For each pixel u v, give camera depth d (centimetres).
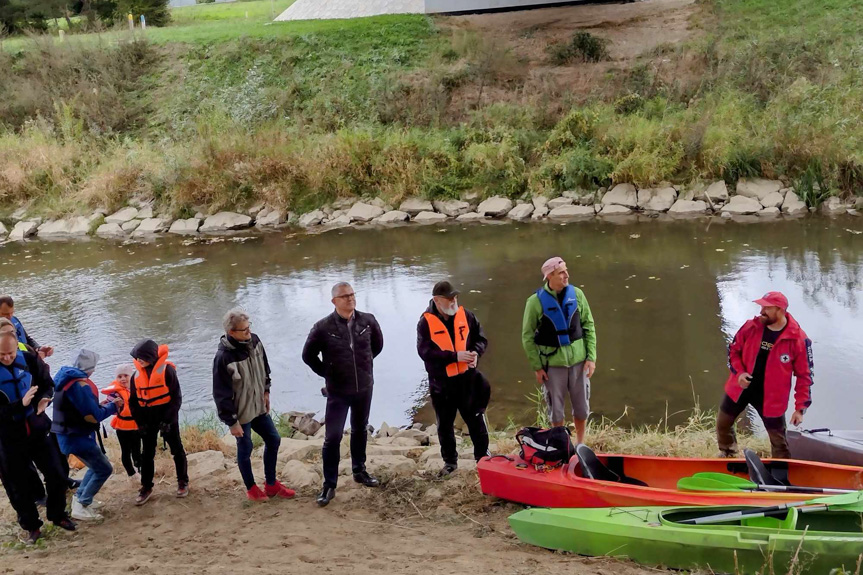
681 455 701
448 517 587
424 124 2417
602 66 2530
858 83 2058
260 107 2525
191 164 2208
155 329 1273
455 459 670
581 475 598
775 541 468
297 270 1599
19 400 552
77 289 1547
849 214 1758
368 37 2900
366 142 2203
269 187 2161
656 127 2042
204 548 539
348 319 621
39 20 3712
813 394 877
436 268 1545
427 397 969
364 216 2070
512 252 1633
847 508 491
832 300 1180
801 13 2512
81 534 583
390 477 672
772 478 557
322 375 627
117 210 2231
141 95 2816
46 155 2377
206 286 1517
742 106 2102
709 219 1808
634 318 1170
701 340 1066
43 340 1247
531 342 661
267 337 1206
